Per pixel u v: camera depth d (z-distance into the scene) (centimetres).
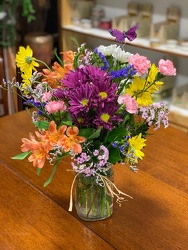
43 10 289
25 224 109
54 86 102
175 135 158
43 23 291
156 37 261
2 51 250
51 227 108
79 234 105
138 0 288
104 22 291
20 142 154
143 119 100
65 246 101
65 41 292
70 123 91
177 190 122
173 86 280
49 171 134
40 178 130
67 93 90
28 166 137
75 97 87
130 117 96
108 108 87
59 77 101
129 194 121
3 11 262
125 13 299
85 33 287
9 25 263
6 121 170
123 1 296
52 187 125
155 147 148
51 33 297
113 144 95
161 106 100
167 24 265
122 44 100
